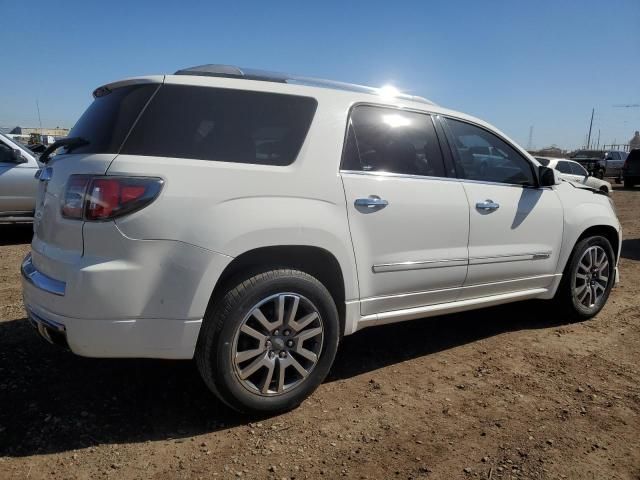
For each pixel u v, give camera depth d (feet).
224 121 10.05
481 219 13.29
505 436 10.03
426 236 12.21
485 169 13.98
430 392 11.70
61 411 10.26
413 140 12.50
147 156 9.25
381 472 8.86
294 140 10.62
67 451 9.06
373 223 11.28
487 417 10.69
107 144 9.43
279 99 10.73
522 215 14.32
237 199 9.62
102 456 8.99
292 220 10.02
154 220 8.95
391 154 11.99
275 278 9.95
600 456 9.48
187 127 9.71
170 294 9.10
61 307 9.02
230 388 9.73
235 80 10.46
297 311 10.43
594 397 11.64
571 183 16.63
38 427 9.69
